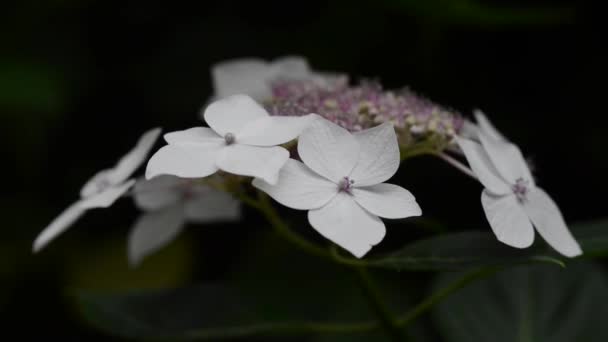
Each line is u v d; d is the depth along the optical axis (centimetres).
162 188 39
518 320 40
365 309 44
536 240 37
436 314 41
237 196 37
